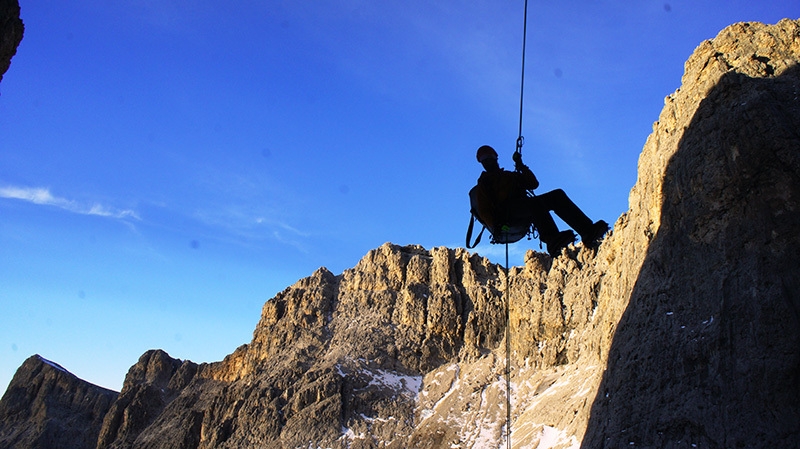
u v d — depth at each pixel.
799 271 40.22
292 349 122.25
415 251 139.50
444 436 90.56
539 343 102.06
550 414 76.69
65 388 154.50
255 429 103.50
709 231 46.38
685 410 40.62
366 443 93.56
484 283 121.56
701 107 50.94
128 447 126.06
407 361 111.75
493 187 12.89
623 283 63.72
